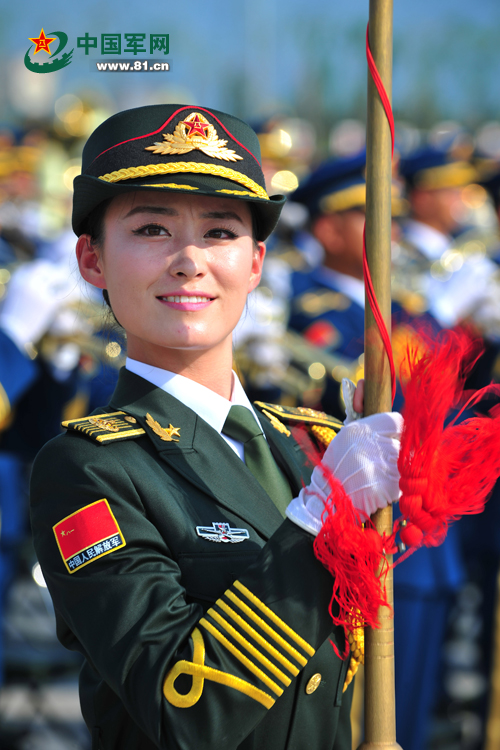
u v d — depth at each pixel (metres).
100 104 12.32
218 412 3.17
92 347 8.22
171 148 2.96
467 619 11.02
